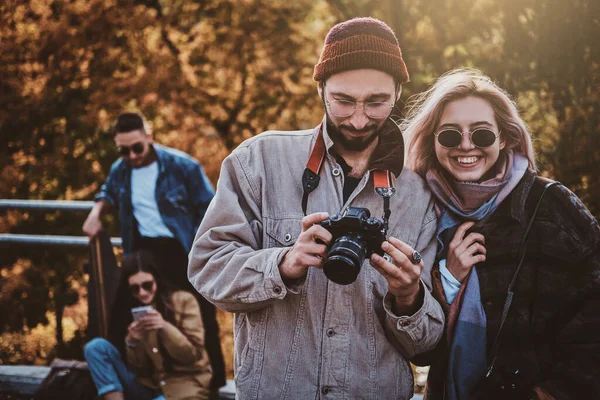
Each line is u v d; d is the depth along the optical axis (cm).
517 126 254
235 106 1156
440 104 254
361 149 233
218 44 1124
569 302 238
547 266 239
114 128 489
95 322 463
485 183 246
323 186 233
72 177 920
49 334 711
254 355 229
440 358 245
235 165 238
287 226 231
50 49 934
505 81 493
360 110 223
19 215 882
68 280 773
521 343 238
